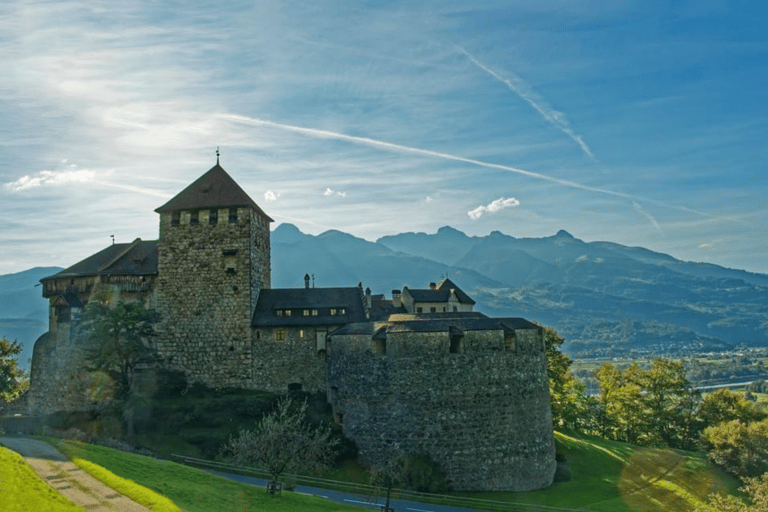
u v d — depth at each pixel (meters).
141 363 95.06
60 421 87.69
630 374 124.62
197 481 56.28
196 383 94.62
